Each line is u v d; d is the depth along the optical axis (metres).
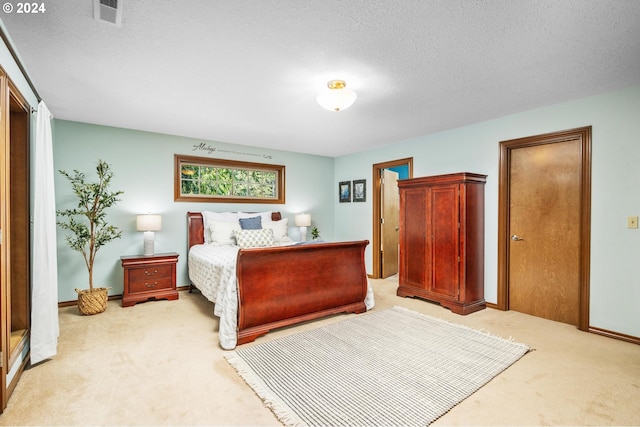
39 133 2.31
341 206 6.12
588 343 2.70
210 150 4.81
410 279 4.07
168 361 2.34
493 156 3.69
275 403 1.81
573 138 3.09
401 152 4.86
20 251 2.35
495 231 3.68
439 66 2.35
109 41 2.00
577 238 3.13
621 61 2.26
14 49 2.04
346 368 2.23
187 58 2.23
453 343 2.66
